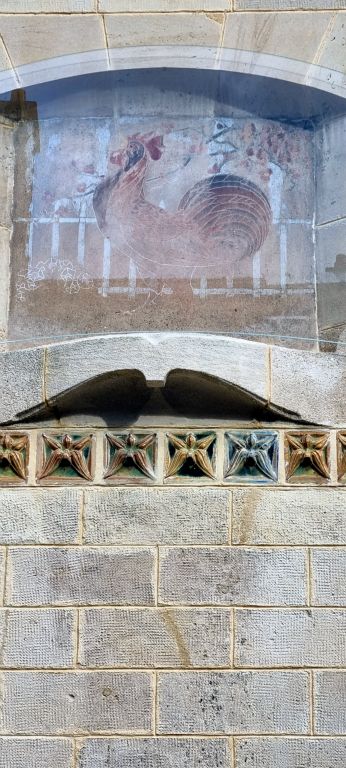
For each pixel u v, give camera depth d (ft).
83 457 26.66
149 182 29.17
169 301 28.37
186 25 29.17
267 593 25.71
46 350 26.99
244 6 29.22
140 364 26.63
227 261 28.63
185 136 29.40
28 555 26.04
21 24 29.30
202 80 29.22
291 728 25.05
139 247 28.73
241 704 25.20
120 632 25.59
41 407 26.78
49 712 25.23
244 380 26.73
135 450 26.61
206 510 26.18
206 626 25.58
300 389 26.86
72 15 29.35
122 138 29.40
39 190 29.09
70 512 26.25
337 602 25.67
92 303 28.37
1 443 26.78
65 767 24.95
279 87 29.09
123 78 29.19
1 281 28.50
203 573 25.84
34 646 25.58
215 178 29.17
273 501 26.22
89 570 25.91
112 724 25.14
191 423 26.81
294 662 25.38
